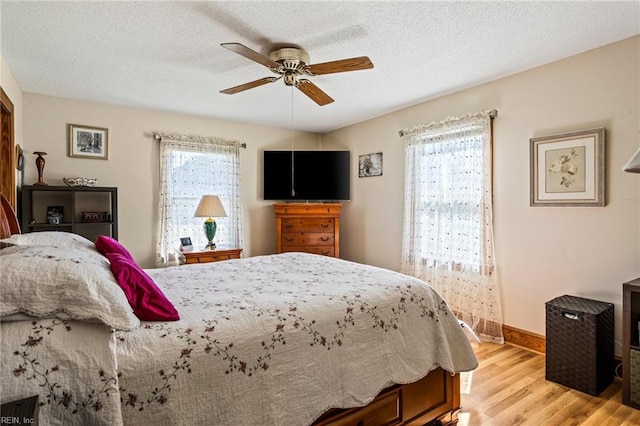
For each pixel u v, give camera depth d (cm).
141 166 400
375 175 443
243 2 188
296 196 480
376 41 234
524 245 291
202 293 171
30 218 318
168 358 110
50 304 102
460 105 339
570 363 224
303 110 408
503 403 207
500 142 307
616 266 240
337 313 154
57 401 91
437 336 182
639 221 229
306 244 454
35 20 204
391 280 197
